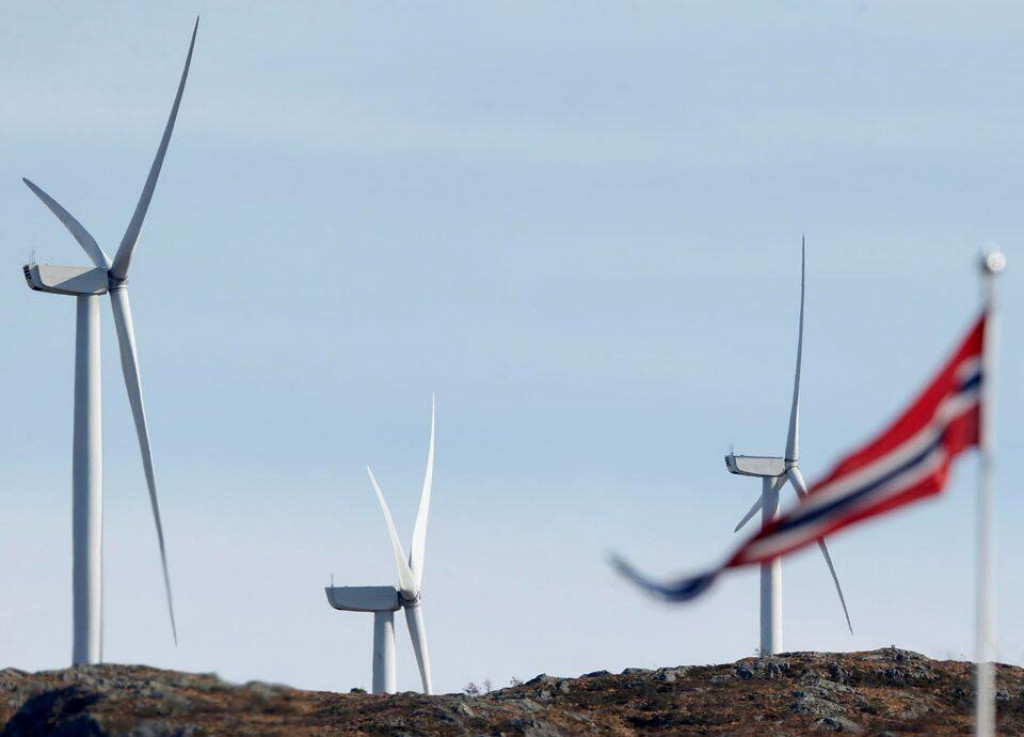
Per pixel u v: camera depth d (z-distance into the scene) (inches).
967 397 4099.4
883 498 4121.6
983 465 4094.5
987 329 4092.0
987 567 4099.4
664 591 4131.4
